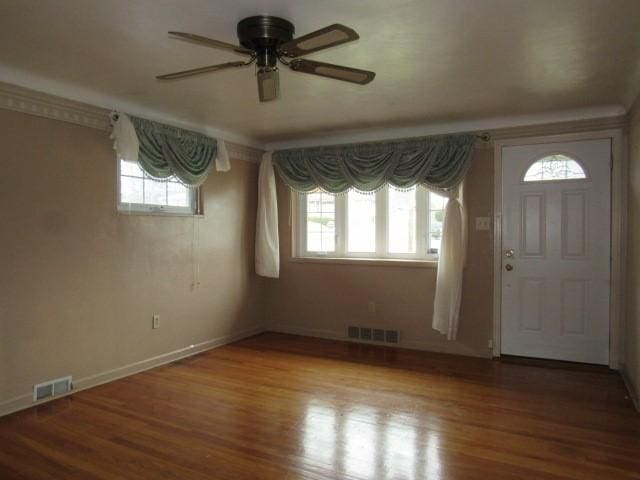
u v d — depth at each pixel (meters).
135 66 2.74
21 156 2.85
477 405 2.96
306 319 4.89
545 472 2.16
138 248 3.63
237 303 4.69
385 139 4.39
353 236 4.75
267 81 2.12
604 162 3.65
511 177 3.94
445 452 2.36
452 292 3.97
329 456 2.32
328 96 3.29
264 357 4.07
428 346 4.28
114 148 3.31
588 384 3.34
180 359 4.00
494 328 4.02
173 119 3.89
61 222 3.08
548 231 3.85
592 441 2.46
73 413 2.84
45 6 2.00
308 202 4.96
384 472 2.17
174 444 2.45
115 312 3.46
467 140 3.96
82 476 2.14
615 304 3.63
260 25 2.07
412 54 2.52
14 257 2.83
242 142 4.68
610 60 2.60
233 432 2.59
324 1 1.94
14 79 2.79
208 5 1.98
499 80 2.95
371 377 3.53
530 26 2.18
